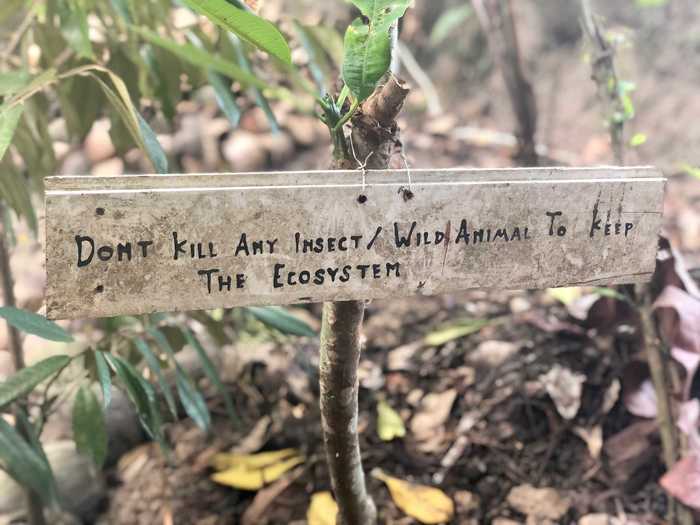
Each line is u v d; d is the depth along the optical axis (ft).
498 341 3.44
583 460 2.99
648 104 5.32
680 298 2.46
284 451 3.15
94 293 1.42
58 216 1.36
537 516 2.79
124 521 3.01
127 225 1.41
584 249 1.73
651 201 1.75
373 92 1.63
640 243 1.78
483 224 1.63
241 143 4.56
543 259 1.70
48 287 1.39
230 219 1.47
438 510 2.79
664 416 2.56
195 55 1.87
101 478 3.17
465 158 5.22
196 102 4.74
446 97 5.99
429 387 3.32
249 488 2.99
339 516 2.09
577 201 1.69
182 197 1.43
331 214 1.52
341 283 1.57
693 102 5.20
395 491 2.86
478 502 2.86
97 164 4.31
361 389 3.34
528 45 5.84
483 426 3.13
